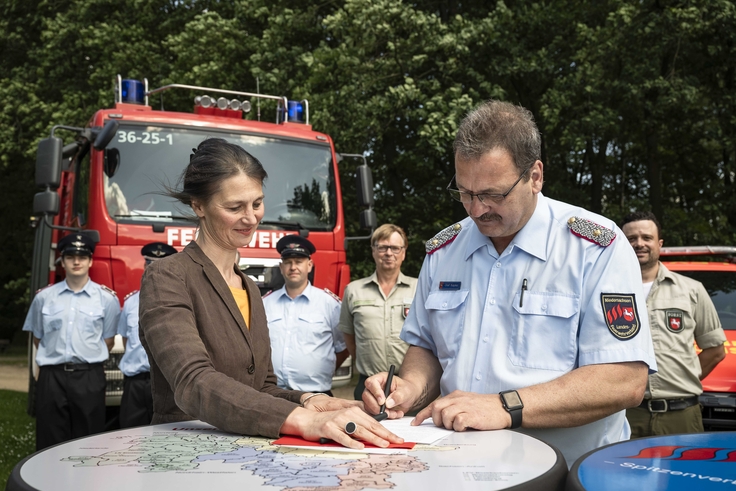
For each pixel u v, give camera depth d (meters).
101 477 1.34
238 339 1.94
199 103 6.38
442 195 14.36
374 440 1.62
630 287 2.01
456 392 1.94
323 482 1.30
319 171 6.44
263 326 2.08
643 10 10.91
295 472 1.38
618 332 1.95
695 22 10.39
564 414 1.89
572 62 11.88
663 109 11.23
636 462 1.42
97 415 5.67
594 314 1.98
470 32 11.33
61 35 15.59
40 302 5.77
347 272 6.42
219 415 1.72
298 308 5.29
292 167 6.30
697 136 12.95
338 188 6.51
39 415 5.61
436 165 14.51
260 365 2.03
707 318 4.55
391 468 1.41
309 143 6.47
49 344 5.61
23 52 18.42
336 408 2.03
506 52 12.03
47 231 7.48
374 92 12.11
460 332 2.18
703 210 13.23
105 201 5.58
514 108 2.04
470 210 2.03
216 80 13.00
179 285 1.88
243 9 13.49
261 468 1.41
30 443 7.44
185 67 13.56
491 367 2.07
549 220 2.14
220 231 1.98
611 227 2.08
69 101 15.14
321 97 11.56
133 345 5.32
